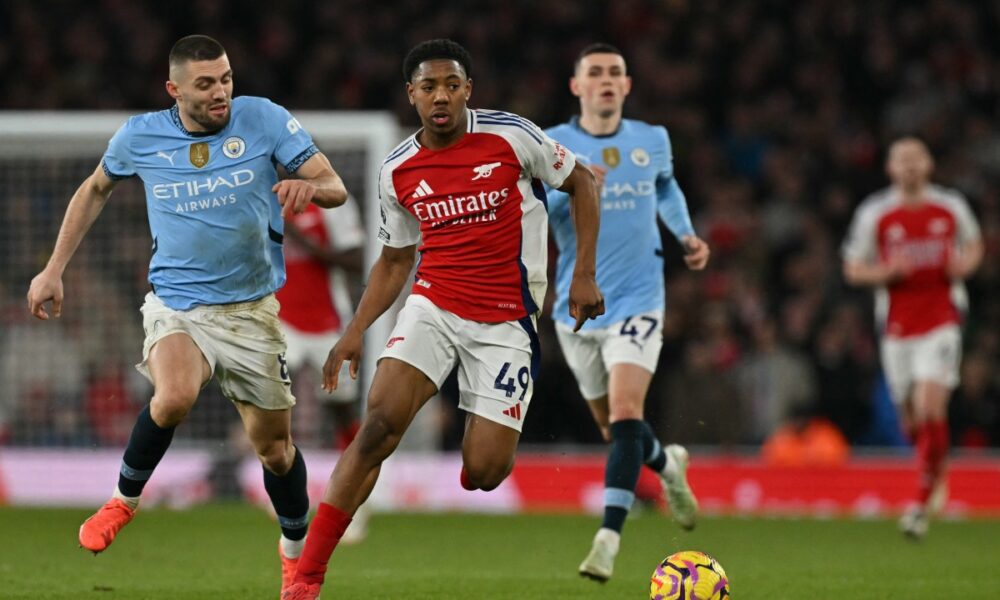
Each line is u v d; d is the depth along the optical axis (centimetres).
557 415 5125
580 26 7075
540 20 7075
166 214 2194
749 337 5591
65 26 6950
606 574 2439
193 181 2170
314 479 4456
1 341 4775
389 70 6819
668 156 2747
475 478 2092
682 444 4897
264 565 2875
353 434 3453
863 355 5312
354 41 7000
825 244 5934
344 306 3591
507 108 6688
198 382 2144
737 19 7069
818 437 4953
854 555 3195
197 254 2186
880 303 4072
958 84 6919
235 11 7088
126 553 3080
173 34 7025
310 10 7094
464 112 2041
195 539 3391
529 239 2081
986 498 4541
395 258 2120
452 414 5184
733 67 6962
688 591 1977
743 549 3325
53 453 4638
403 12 7094
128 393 4784
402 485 4647
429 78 1977
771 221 6241
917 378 3862
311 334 3503
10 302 4784
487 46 6988
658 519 4166
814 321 5475
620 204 2677
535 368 2116
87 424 4766
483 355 2058
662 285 2716
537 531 3766
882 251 3959
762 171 6519
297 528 2283
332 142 4384
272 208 2222
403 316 2050
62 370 4772
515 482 4619
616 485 2511
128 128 2205
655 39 7038
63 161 4747
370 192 4191
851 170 6397
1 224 4791
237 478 4622
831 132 6594
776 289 5975
